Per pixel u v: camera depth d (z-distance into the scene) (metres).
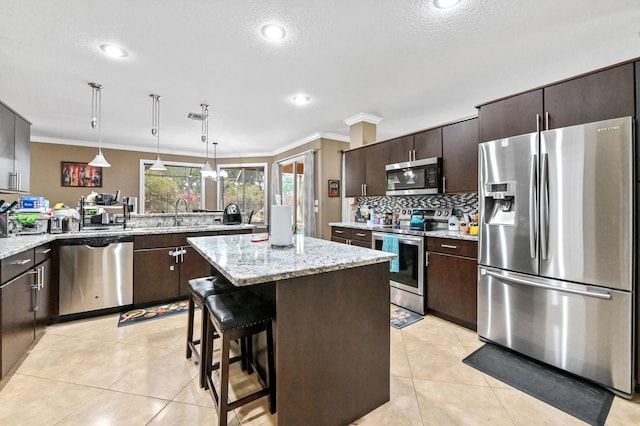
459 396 1.69
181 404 1.61
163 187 6.46
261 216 6.80
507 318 2.20
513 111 2.19
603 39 2.15
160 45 2.21
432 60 2.46
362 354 1.54
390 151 3.73
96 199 3.63
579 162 1.82
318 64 2.52
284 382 1.30
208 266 3.48
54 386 1.76
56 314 2.69
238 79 2.81
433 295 2.90
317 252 1.72
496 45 2.23
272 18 1.89
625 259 1.67
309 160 5.02
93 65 2.53
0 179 2.46
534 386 1.78
